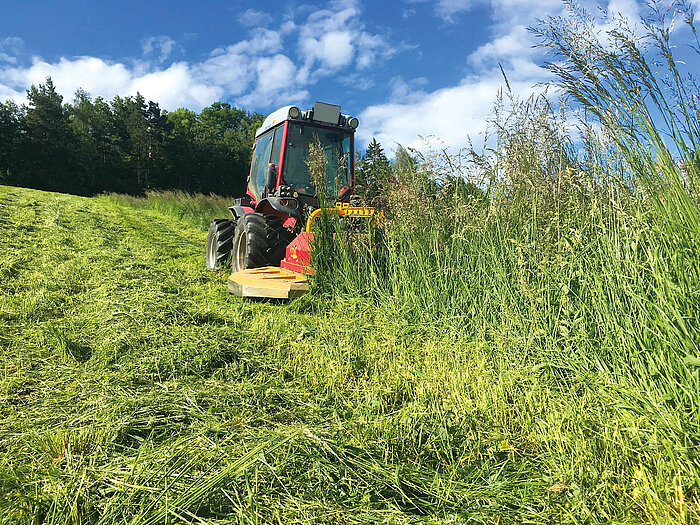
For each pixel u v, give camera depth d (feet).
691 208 6.50
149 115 184.55
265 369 10.43
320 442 6.45
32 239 27.99
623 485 5.65
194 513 5.13
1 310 13.41
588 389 7.73
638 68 6.94
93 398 8.33
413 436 7.05
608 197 8.93
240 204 25.02
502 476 6.15
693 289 6.37
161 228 45.11
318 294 16.08
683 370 6.31
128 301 14.60
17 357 10.22
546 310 9.79
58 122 160.04
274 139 22.00
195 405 8.19
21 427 7.29
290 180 20.26
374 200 16.81
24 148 149.69
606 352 8.30
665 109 6.89
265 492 5.49
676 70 6.77
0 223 32.19
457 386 8.71
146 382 9.36
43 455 6.42
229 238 23.77
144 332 11.77
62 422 7.46
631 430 6.09
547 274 9.98
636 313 7.77
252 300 16.58
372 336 11.62
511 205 12.14
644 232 7.80
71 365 10.05
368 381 9.50
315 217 18.02
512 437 7.10
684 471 5.50
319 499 5.47
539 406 7.59
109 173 165.99
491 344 10.45
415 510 5.50
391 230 15.69
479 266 12.37
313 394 9.12
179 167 178.81
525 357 9.50
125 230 39.34
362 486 5.82
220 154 190.08
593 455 6.14
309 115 20.30
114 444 6.75
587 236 9.67
